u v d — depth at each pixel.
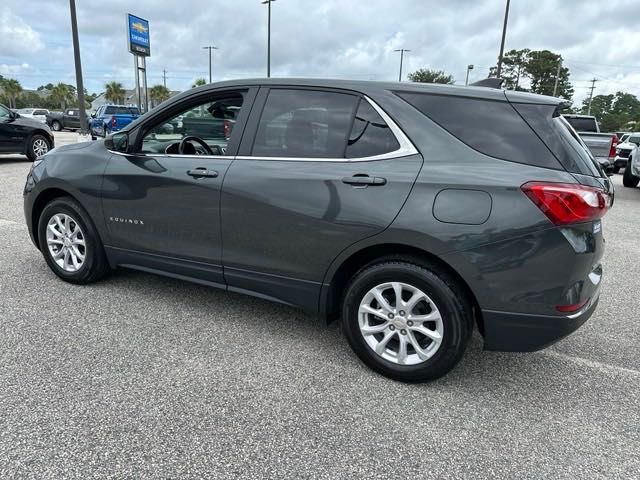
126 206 3.65
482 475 2.13
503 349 2.66
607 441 2.39
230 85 3.33
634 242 6.62
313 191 2.88
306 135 3.01
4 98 76.50
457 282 2.65
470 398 2.72
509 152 2.56
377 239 2.72
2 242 5.36
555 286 2.46
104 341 3.20
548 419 2.55
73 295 3.94
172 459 2.14
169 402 2.55
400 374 2.81
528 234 2.43
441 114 2.72
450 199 2.55
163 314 3.66
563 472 2.17
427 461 2.20
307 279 3.02
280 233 3.02
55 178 3.96
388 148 2.77
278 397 2.65
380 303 2.82
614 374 3.05
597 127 13.51
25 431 2.28
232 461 2.15
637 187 13.25
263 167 3.07
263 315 3.71
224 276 3.34
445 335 2.66
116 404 2.51
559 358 3.24
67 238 4.07
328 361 3.06
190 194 3.31
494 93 2.72
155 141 3.70
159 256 3.61
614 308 4.18
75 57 17.33
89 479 2.01
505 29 21.27
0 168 11.36
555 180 2.42
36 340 3.17
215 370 2.90
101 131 24.59
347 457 2.21
